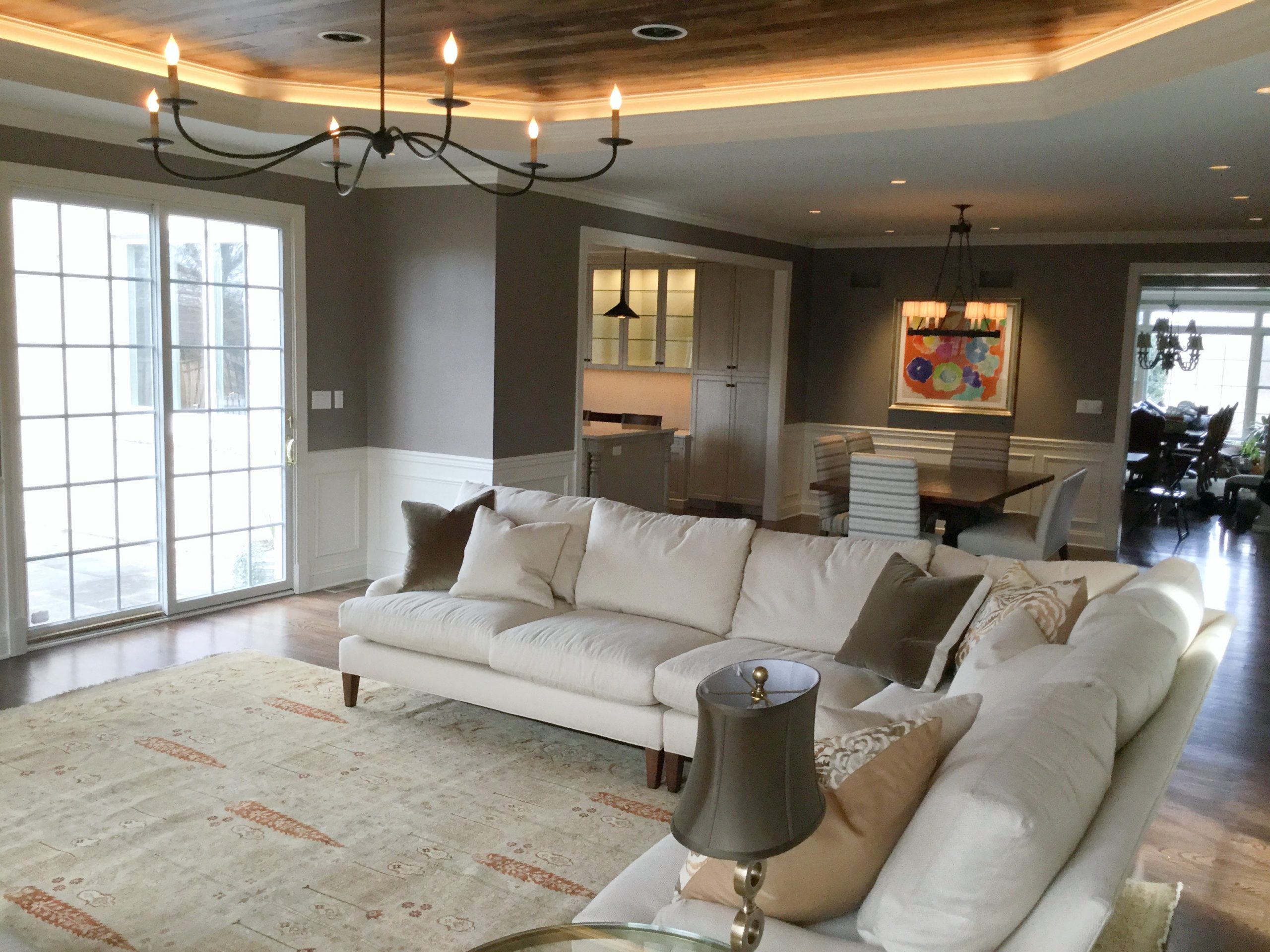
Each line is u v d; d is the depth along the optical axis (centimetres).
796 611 375
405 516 448
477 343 605
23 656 488
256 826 324
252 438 593
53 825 321
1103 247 812
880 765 186
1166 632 256
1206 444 1060
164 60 470
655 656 357
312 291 614
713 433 957
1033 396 851
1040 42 411
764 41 419
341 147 541
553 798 350
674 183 618
